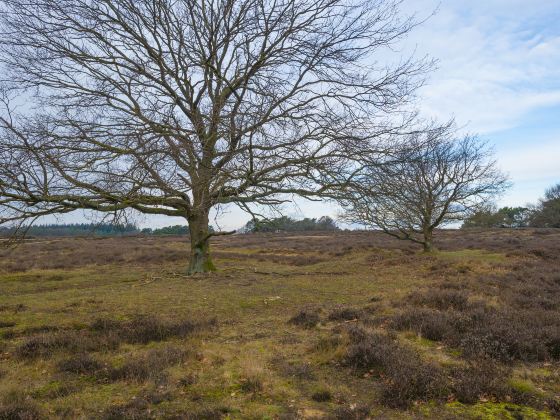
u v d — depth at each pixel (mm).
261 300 10750
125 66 12719
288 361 5707
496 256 21938
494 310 8086
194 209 10703
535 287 11242
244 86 10445
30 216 9352
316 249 32250
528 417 4031
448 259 20078
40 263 24203
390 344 5914
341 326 7352
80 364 5430
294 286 13445
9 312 9234
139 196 10547
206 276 15062
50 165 8750
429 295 9469
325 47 10781
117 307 9695
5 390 4645
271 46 11695
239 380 5016
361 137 10859
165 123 9273
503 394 4438
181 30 11445
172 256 25594
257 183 11531
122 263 24328
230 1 11203
